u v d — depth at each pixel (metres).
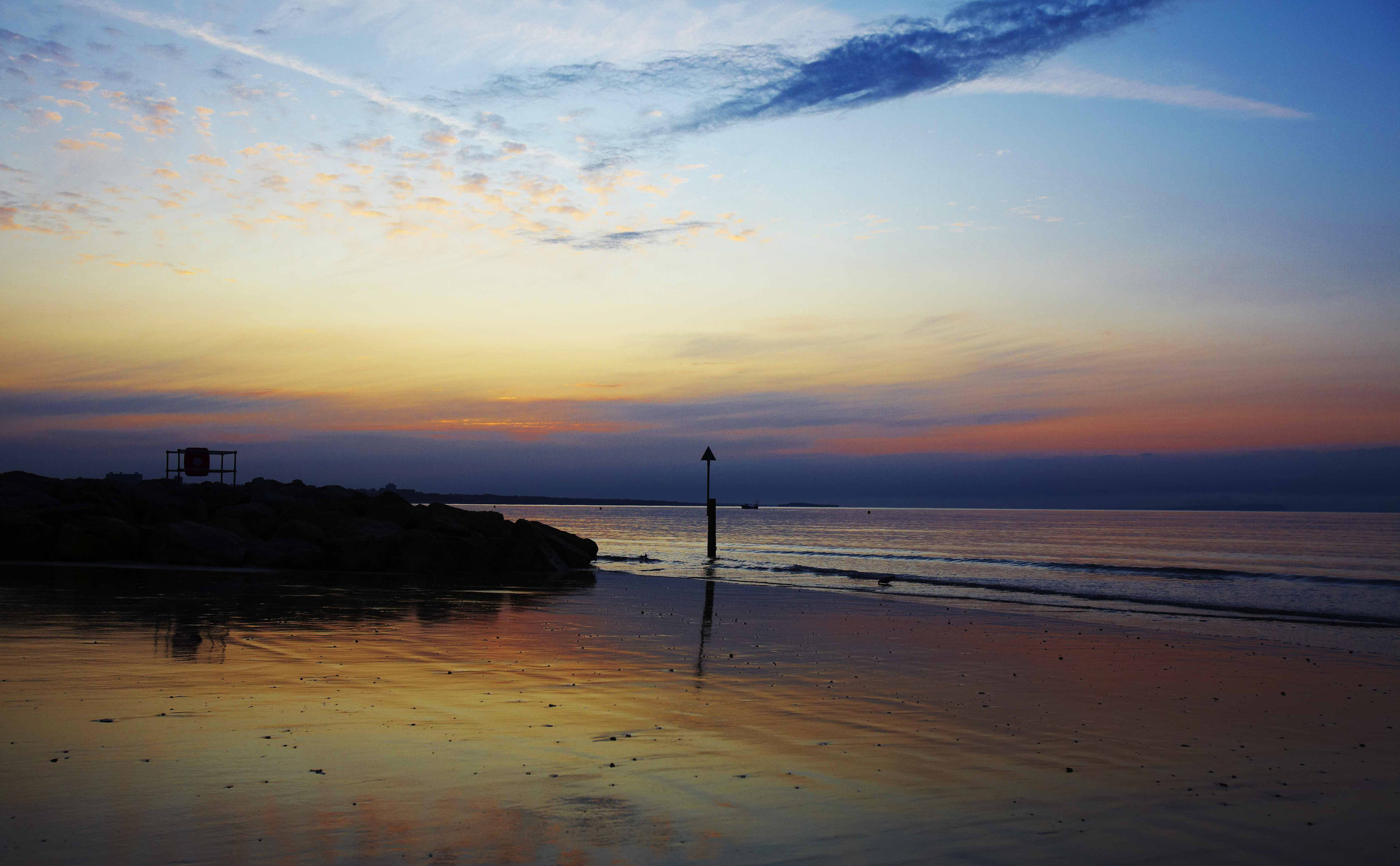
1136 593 25.75
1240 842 5.61
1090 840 5.57
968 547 62.34
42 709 8.08
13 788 5.86
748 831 5.51
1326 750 8.10
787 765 7.10
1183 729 8.83
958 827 5.71
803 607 19.75
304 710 8.41
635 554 47.91
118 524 24.47
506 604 18.73
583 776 6.58
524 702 9.12
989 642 14.73
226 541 25.52
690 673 11.16
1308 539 78.69
